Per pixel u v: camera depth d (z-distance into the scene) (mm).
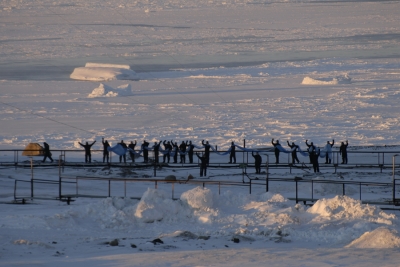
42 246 59938
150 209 77312
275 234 66938
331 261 48469
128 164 150250
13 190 114062
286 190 114500
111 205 79688
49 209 90250
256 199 84938
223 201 83375
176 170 145500
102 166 146875
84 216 78125
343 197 77562
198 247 60219
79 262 50719
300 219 74062
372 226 67625
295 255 52406
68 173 137250
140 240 64875
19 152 177250
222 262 49406
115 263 49875
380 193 112125
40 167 144250
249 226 72250
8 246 59688
